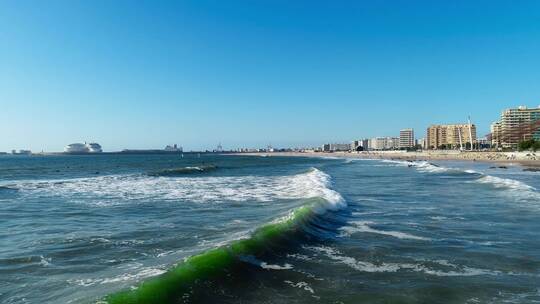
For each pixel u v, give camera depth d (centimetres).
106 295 629
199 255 838
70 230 1316
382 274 870
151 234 1241
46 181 3428
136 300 622
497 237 1253
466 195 2383
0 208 1834
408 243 1162
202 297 687
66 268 884
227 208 1792
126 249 1053
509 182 2975
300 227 1247
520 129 16050
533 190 2534
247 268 848
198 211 1712
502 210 1797
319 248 1080
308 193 2316
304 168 6481
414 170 5450
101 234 1248
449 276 865
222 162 10431
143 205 1917
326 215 1586
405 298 732
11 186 2822
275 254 983
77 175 4550
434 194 2447
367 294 748
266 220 1448
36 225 1412
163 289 673
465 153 12769
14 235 1244
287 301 705
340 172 5162
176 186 2941
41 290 738
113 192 2520
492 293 764
